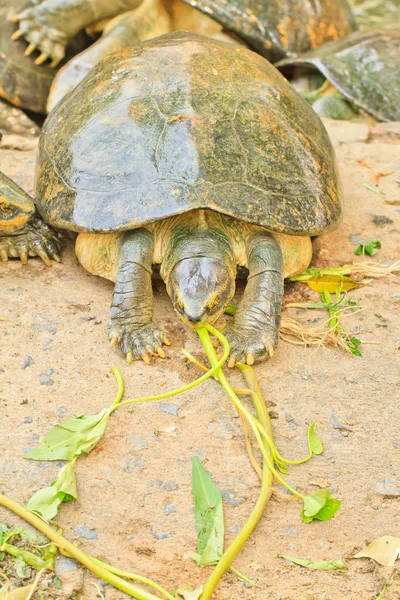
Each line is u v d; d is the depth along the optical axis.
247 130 1.51
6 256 1.57
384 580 1.28
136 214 1.45
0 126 2.17
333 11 2.49
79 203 1.48
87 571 1.27
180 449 1.36
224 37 2.31
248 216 1.46
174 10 2.25
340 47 2.34
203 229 1.47
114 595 1.25
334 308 1.53
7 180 1.59
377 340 1.50
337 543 1.31
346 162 1.87
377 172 1.84
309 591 1.27
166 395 1.38
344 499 1.34
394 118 2.22
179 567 1.28
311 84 2.41
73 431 1.35
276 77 1.61
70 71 2.14
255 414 1.40
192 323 1.42
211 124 1.50
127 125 1.51
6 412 1.38
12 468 1.33
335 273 1.58
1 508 1.30
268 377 1.44
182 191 1.45
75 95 1.61
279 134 1.53
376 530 1.32
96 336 1.47
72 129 1.55
